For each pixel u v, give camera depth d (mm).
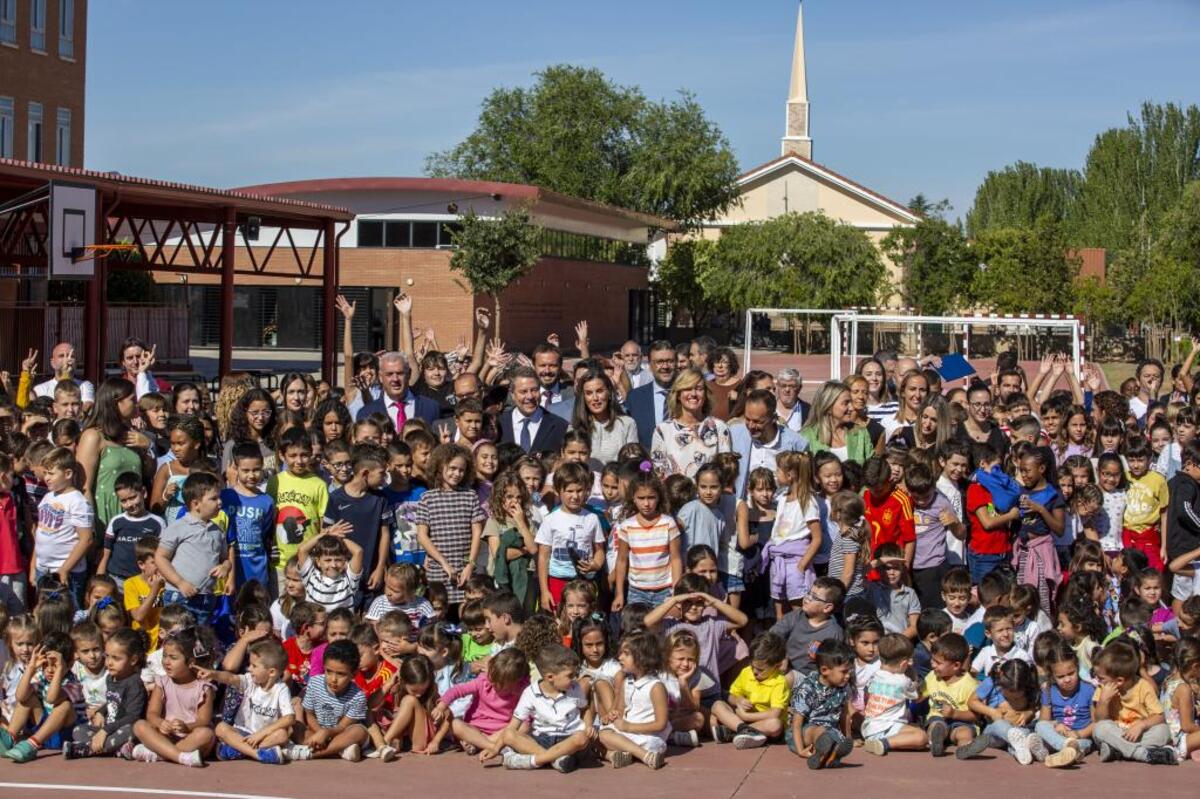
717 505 9180
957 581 8898
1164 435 11852
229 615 8906
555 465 9555
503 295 51406
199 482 8766
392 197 51281
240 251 52969
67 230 25188
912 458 9750
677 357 10539
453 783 7367
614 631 8906
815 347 64812
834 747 7672
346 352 12992
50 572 9188
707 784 7363
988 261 64312
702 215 75375
